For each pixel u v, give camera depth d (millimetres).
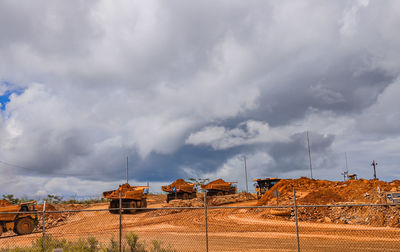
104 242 17906
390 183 28734
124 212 35375
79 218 32406
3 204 30781
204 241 17734
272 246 15703
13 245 17844
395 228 19828
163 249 13672
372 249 14273
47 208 34688
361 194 27031
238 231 21078
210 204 41188
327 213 25172
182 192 45062
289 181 38438
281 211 26766
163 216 32375
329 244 15711
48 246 14148
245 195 48438
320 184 35375
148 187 38500
